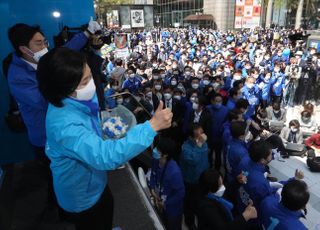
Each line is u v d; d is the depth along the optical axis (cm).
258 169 313
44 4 371
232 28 4250
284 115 738
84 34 248
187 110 595
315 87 1014
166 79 934
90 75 126
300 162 603
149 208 269
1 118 338
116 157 109
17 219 253
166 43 2614
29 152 355
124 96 331
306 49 1455
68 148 115
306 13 4009
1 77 332
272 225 240
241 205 320
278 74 938
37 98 205
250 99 784
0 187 272
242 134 388
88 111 127
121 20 4203
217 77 848
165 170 308
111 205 169
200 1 4622
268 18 3884
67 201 140
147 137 112
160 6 5812
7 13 338
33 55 203
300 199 225
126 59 1408
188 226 379
